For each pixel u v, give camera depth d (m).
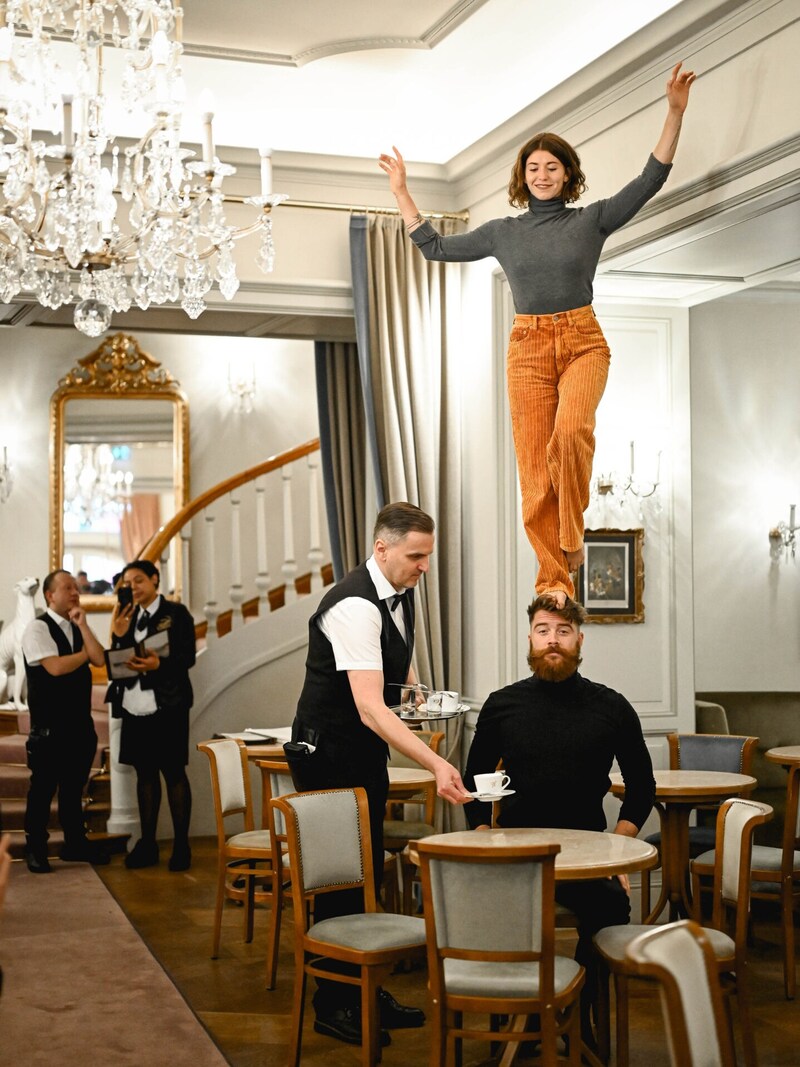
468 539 7.19
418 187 7.27
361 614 4.15
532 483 5.23
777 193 4.70
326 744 4.33
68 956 5.61
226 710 8.80
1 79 4.99
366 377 7.04
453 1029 3.37
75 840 7.71
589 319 5.09
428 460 7.12
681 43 5.20
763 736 7.26
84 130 4.80
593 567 6.70
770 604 8.07
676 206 5.24
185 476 10.52
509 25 5.57
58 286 5.43
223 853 5.67
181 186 5.20
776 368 8.09
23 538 10.28
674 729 6.79
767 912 6.43
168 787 7.62
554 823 4.13
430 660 7.09
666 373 6.83
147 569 7.79
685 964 2.35
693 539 7.73
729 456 8.03
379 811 4.41
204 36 5.73
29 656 7.35
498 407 6.76
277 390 10.80
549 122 6.21
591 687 4.26
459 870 3.30
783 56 4.63
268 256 5.23
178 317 7.75
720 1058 2.43
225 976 5.34
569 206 6.12
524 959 3.27
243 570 10.53
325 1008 4.43
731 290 6.59
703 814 6.69
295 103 6.49
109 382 10.46
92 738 7.60
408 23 5.62
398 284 7.12
